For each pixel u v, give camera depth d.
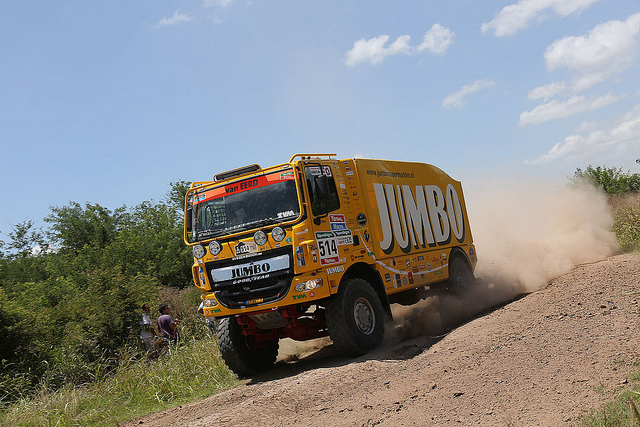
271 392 7.48
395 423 5.38
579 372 5.67
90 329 14.41
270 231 8.53
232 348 9.41
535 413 4.88
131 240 27.20
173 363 10.87
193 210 9.41
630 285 8.91
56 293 19.67
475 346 7.48
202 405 8.09
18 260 31.86
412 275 10.58
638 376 5.06
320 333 9.35
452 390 5.97
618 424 4.14
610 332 6.74
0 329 12.34
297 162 8.64
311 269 8.31
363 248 9.41
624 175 28.84
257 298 8.67
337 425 5.68
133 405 9.23
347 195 9.49
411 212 11.10
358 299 8.91
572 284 10.24
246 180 9.02
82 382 11.60
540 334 7.34
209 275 9.06
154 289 18.03
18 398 10.25
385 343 9.43
